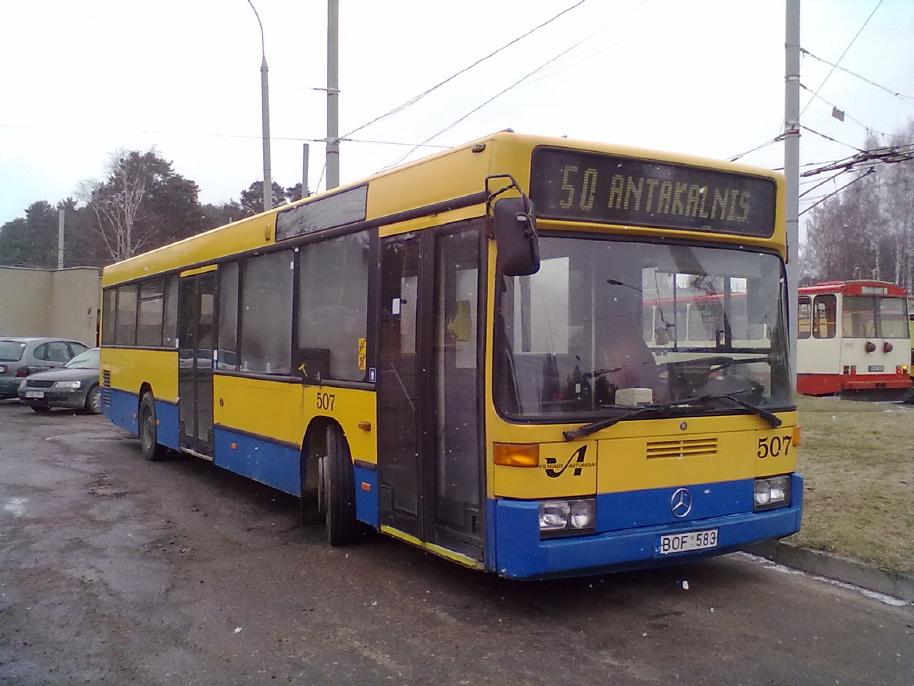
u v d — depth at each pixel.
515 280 5.15
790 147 13.02
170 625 5.33
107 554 7.05
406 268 6.14
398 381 6.18
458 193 5.59
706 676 4.50
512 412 5.04
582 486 5.05
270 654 4.84
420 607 5.68
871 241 43.62
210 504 9.19
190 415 10.45
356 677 4.51
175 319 11.04
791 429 5.89
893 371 20.73
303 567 6.65
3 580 6.30
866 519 7.15
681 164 5.63
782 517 5.74
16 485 10.25
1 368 21.06
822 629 5.23
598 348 5.25
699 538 5.36
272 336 8.34
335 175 15.05
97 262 53.19
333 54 14.98
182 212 51.62
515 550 4.96
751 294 5.90
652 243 5.52
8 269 37.94
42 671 4.61
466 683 4.43
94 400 19.14
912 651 4.86
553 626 5.30
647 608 5.64
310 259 7.63
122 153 50.75
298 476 7.70
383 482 6.36
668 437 5.32
